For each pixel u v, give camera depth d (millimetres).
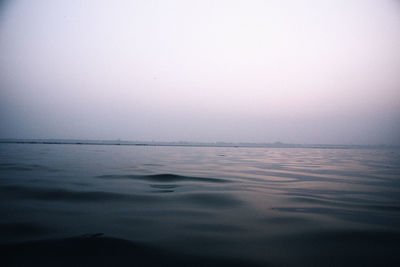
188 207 4703
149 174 8891
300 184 7477
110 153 22938
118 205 4762
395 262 2629
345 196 5840
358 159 20672
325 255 2777
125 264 2516
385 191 6465
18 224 3588
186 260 2625
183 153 26844
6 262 2502
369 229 3584
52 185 6496
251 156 23656
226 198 5484
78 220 3820
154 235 3279
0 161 12641
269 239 3203
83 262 2535
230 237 3256
